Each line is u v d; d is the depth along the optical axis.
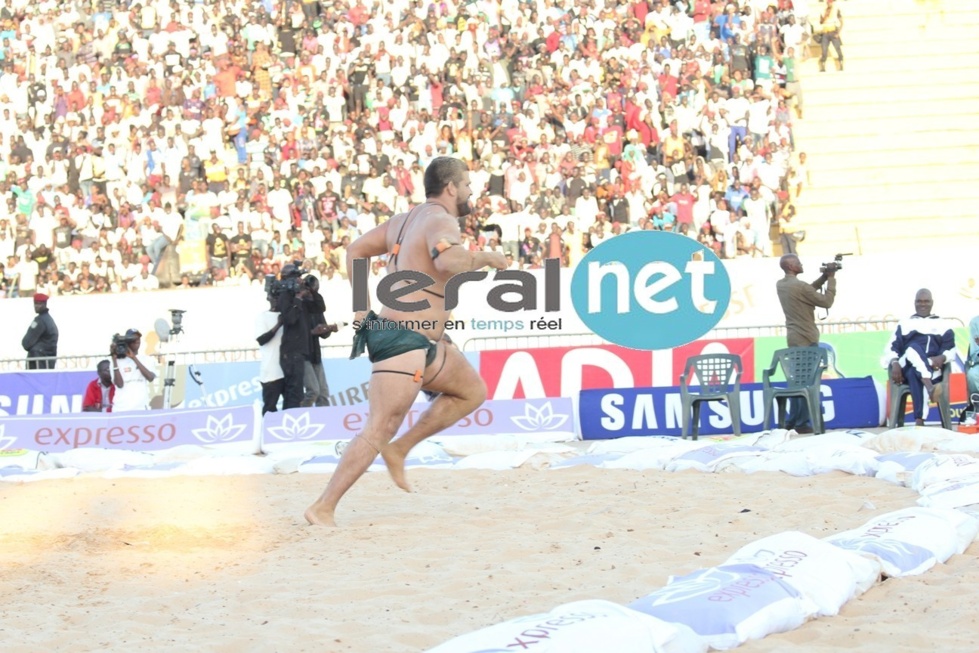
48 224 58.19
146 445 34.78
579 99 61.03
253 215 57.25
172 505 21.80
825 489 20.98
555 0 65.38
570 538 16.80
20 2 70.56
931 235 60.09
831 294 33.56
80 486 25.56
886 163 62.88
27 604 13.77
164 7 67.56
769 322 47.12
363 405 34.47
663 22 64.31
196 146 61.34
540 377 38.84
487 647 9.45
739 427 33.41
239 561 15.98
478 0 65.75
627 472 24.55
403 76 63.81
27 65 66.69
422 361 18.61
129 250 57.25
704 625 10.89
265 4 67.62
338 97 63.09
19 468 28.52
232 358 46.34
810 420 33.75
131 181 60.31
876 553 13.60
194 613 13.06
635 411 35.69
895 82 66.38
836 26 66.19
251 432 34.41
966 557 14.62
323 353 45.19
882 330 41.16
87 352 50.06
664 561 15.01
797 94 64.50
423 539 17.28
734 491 21.09
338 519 19.45
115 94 64.44
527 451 26.84
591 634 9.73
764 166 57.56
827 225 60.03
